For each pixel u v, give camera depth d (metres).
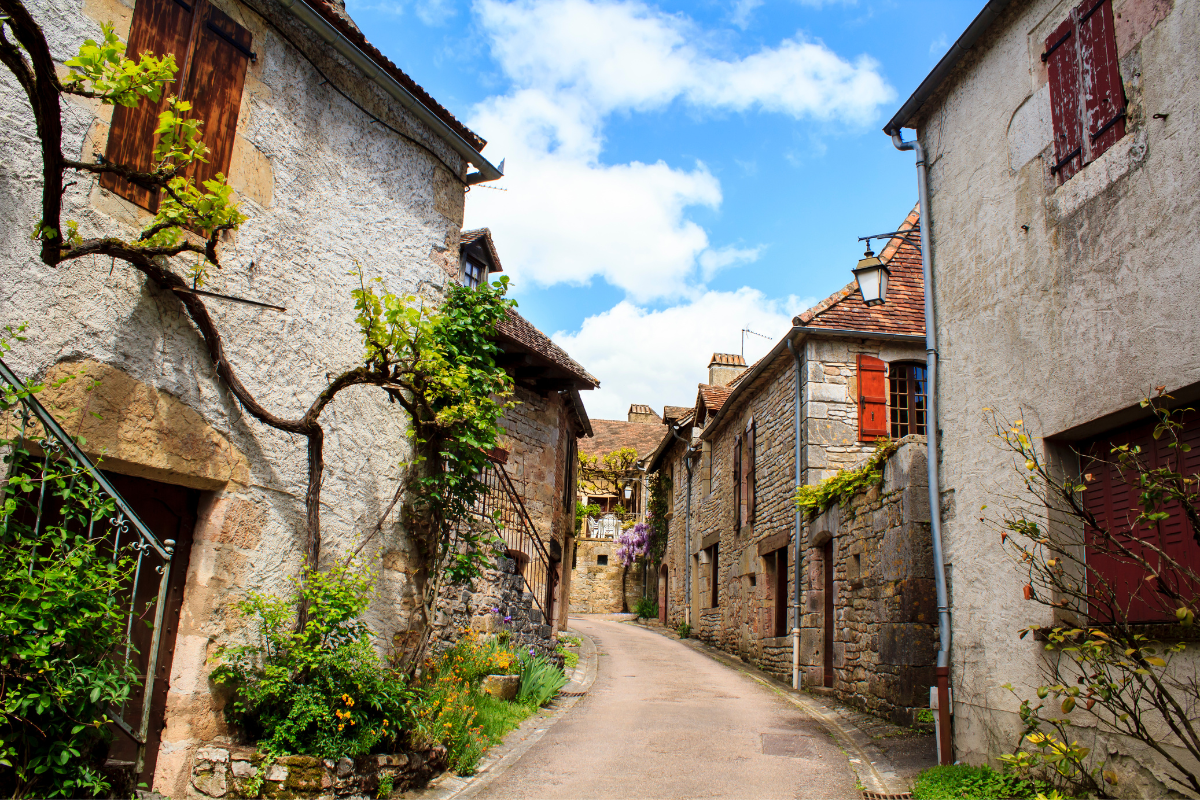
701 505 19.19
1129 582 4.69
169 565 4.18
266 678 5.08
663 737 7.42
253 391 5.39
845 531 9.91
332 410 6.09
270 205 5.68
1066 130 5.25
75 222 4.16
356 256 6.45
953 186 6.54
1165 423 3.89
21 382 3.83
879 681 8.46
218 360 5.05
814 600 10.95
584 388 13.09
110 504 4.01
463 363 7.06
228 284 5.29
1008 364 5.66
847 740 7.55
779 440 12.96
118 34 4.76
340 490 6.12
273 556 5.46
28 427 4.11
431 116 7.17
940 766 5.85
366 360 5.78
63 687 3.49
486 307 7.46
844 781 6.04
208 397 5.06
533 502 12.60
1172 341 4.29
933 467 6.43
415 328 6.27
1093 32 5.06
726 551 16.33
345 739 5.05
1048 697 5.04
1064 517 5.10
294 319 5.79
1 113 4.18
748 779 6.03
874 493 9.06
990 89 6.12
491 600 9.34
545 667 9.38
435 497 6.81
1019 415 5.50
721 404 18.28
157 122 4.96
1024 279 5.55
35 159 4.30
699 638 18.48
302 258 5.91
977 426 5.96
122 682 3.77
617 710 8.80
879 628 8.64
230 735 5.08
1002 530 5.55
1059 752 4.07
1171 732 4.15
